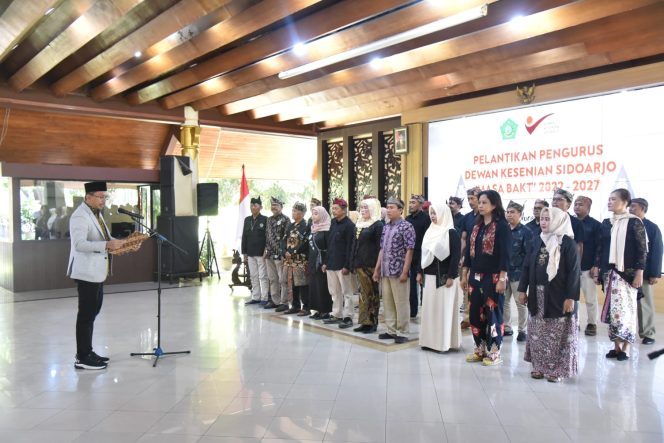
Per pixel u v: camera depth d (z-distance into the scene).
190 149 9.52
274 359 4.57
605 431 3.04
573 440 2.92
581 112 6.94
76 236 4.26
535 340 3.96
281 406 3.46
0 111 8.45
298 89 7.73
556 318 3.84
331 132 10.95
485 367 4.27
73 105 8.30
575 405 3.44
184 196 9.47
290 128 10.80
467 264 4.53
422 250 4.77
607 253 4.75
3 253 8.95
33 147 9.37
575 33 5.56
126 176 9.35
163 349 4.93
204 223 17.25
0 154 9.19
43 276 8.80
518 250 5.08
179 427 3.14
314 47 5.98
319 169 11.25
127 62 6.98
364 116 9.66
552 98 7.05
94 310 4.39
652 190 6.36
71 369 4.33
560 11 4.87
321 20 5.30
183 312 6.75
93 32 5.32
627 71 6.35
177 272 9.33
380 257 5.11
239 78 7.23
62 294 8.30
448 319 4.66
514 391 3.70
